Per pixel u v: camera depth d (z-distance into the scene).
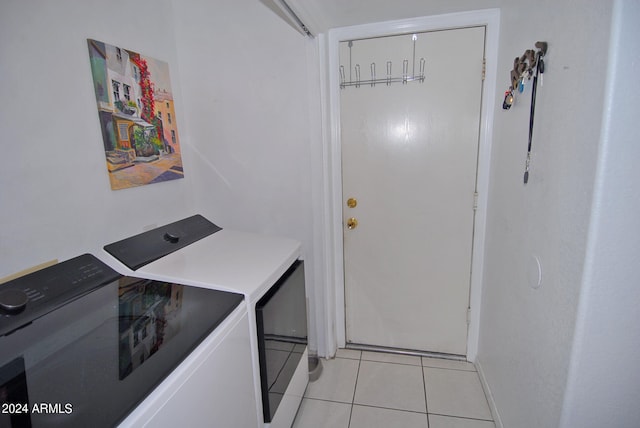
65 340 0.86
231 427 1.04
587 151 0.86
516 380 1.37
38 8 1.10
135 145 1.51
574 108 0.93
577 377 0.94
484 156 1.82
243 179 1.93
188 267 1.29
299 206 1.91
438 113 1.83
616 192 0.82
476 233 1.92
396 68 1.83
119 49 1.40
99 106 1.32
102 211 1.36
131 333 0.89
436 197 1.93
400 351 2.20
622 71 0.77
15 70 1.04
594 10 0.83
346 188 2.03
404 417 1.71
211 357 0.92
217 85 1.84
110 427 0.61
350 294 2.18
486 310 1.86
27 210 1.10
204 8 1.76
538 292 1.16
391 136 1.91
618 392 0.93
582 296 0.89
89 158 1.29
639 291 0.86
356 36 1.83
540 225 1.15
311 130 1.79
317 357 2.15
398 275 2.09
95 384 0.70
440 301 2.07
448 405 1.78
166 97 1.72
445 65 1.77
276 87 1.78
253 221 1.98
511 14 1.49
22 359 0.78
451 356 2.13
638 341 0.89
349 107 1.92
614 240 0.84
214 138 1.91
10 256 1.06
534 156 1.20
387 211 2.01
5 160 1.03
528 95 1.27
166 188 1.74
